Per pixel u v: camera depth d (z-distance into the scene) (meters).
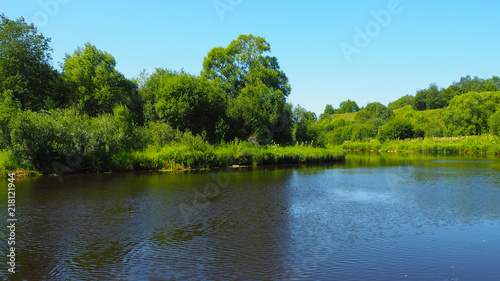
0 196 15.27
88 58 33.00
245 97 38.75
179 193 16.31
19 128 21.05
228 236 9.93
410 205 14.13
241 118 37.62
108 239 9.59
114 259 8.18
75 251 8.67
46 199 14.71
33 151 21.64
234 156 30.00
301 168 29.22
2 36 28.72
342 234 10.16
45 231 10.27
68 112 24.92
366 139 81.50
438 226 11.00
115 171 24.44
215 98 36.09
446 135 74.00
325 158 37.69
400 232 10.37
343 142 88.94
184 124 33.56
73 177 21.39
